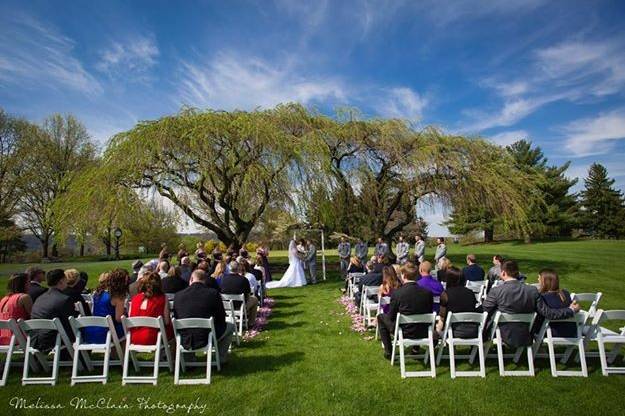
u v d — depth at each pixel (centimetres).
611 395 489
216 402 493
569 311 549
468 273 1062
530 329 562
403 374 563
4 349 570
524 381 539
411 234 3275
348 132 1791
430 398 492
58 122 3491
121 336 631
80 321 566
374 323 834
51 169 3412
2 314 613
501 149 1902
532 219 3697
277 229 2147
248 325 884
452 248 3781
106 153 1490
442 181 1814
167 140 1423
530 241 4125
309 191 1595
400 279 817
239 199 1633
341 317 967
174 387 541
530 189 1914
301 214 1630
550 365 588
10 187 3222
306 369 602
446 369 593
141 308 593
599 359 615
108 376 584
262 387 535
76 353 561
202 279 626
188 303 596
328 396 503
